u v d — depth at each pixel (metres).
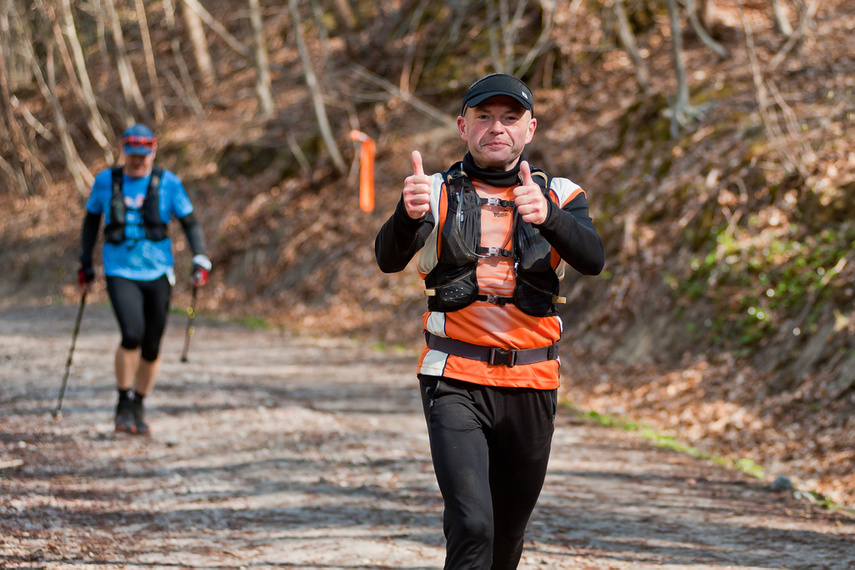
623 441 14.52
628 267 22.39
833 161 19.97
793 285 18.19
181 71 50.22
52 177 54.16
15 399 15.03
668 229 22.42
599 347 21.45
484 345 5.18
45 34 52.22
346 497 9.73
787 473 13.16
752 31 29.22
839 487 12.14
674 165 24.27
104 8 56.06
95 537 7.82
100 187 12.20
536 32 36.53
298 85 45.38
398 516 9.01
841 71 24.11
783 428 15.02
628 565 7.71
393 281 30.92
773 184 20.72
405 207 4.85
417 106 37.00
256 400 16.23
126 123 50.50
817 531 9.09
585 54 33.47
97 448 11.63
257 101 46.34
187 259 40.97
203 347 24.77
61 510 8.64
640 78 28.53
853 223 18.31
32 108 58.94
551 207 4.79
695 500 10.47
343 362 22.53
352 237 34.59
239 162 42.50
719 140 23.69
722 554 8.12
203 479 10.29
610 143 27.91
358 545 7.93
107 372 18.39
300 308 33.12
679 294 20.55
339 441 12.88
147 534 8.02
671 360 19.44
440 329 5.23
